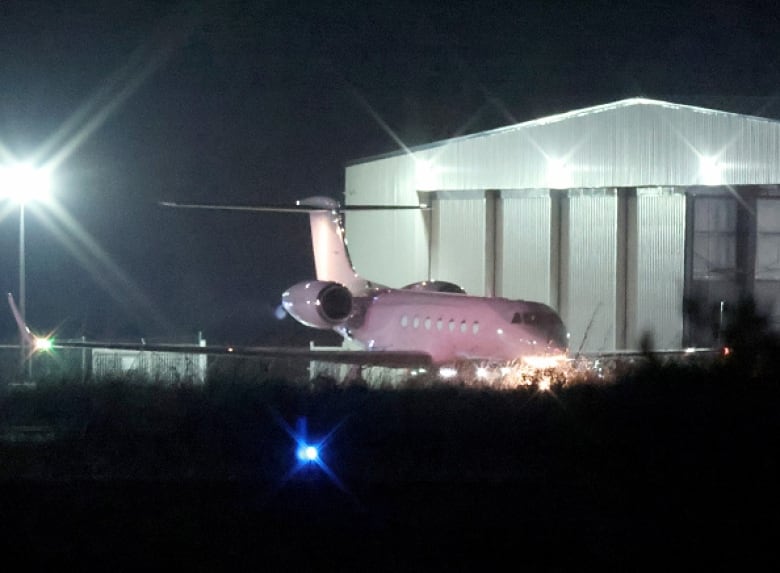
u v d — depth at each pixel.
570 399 18.86
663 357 22.39
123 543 11.64
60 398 21.22
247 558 11.14
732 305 18.05
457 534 11.89
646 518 12.38
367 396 20.62
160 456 16.23
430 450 16.28
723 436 15.84
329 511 12.91
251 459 16.03
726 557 11.03
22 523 12.37
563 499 13.32
